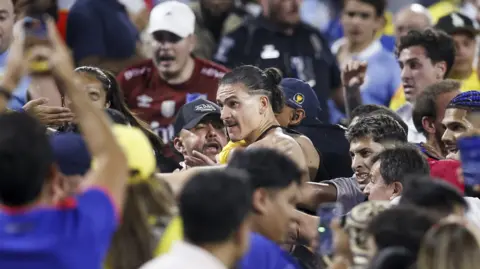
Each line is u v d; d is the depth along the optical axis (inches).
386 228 542.3
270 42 1307.8
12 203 500.7
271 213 598.9
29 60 528.4
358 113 948.0
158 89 1132.5
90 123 508.1
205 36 1358.3
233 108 807.1
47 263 490.9
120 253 561.3
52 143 577.9
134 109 1128.8
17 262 492.7
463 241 516.7
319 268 617.0
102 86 878.4
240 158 607.2
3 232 497.4
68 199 504.7
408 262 523.5
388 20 1571.1
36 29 529.7
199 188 519.8
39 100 821.9
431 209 599.5
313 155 839.1
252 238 583.8
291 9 1304.1
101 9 1273.4
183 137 898.7
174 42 1121.4
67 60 502.0
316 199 802.8
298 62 1298.0
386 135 796.6
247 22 1327.5
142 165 568.1
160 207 574.2
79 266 493.4
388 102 1290.6
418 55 1064.8
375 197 735.7
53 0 1230.3
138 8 1348.4
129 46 1283.2
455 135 842.8
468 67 1193.4
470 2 1605.6
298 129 901.8
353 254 578.6
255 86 808.9
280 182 599.5
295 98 898.1
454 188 604.7
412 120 998.4
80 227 495.5
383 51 1315.2
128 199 565.6
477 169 672.4
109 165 510.6
